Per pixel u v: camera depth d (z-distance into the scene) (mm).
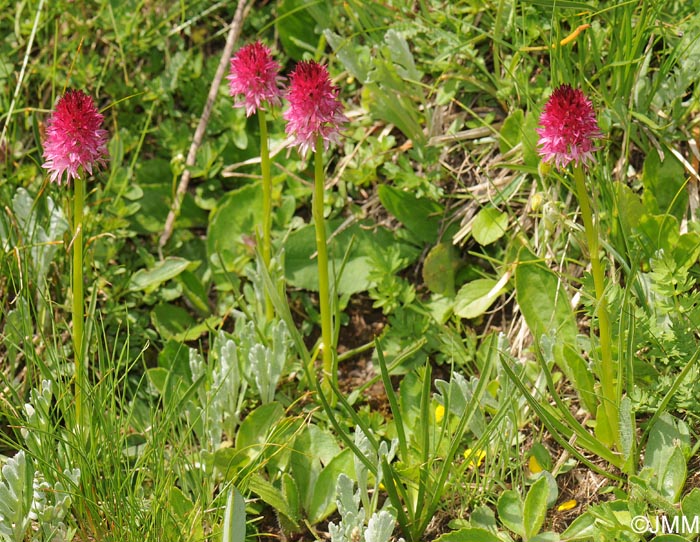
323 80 724
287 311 764
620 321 714
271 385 777
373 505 721
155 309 827
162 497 714
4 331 808
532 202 775
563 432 728
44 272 802
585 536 708
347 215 838
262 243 791
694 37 782
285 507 735
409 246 826
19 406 761
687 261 763
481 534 708
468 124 825
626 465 719
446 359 796
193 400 782
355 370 807
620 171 788
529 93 810
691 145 785
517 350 787
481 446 724
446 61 833
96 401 725
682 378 705
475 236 804
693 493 694
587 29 792
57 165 710
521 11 825
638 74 790
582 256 787
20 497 705
